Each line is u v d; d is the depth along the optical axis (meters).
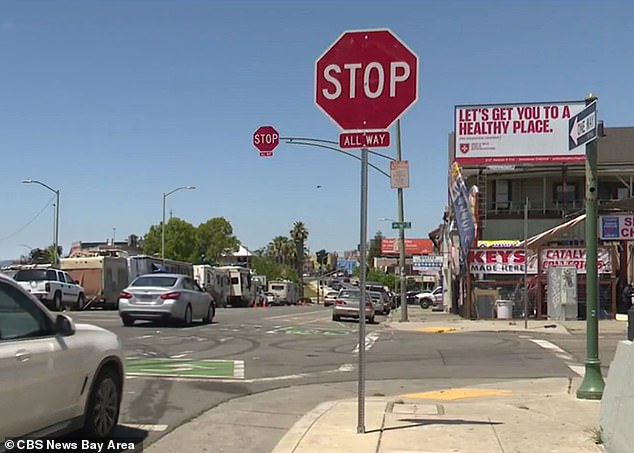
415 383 12.57
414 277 100.50
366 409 9.42
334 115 7.52
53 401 6.37
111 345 7.53
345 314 31.50
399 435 7.76
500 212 39.19
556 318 30.25
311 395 11.09
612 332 24.44
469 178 41.06
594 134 9.63
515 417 8.79
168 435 8.11
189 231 93.06
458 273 37.88
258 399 10.65
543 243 31.78
